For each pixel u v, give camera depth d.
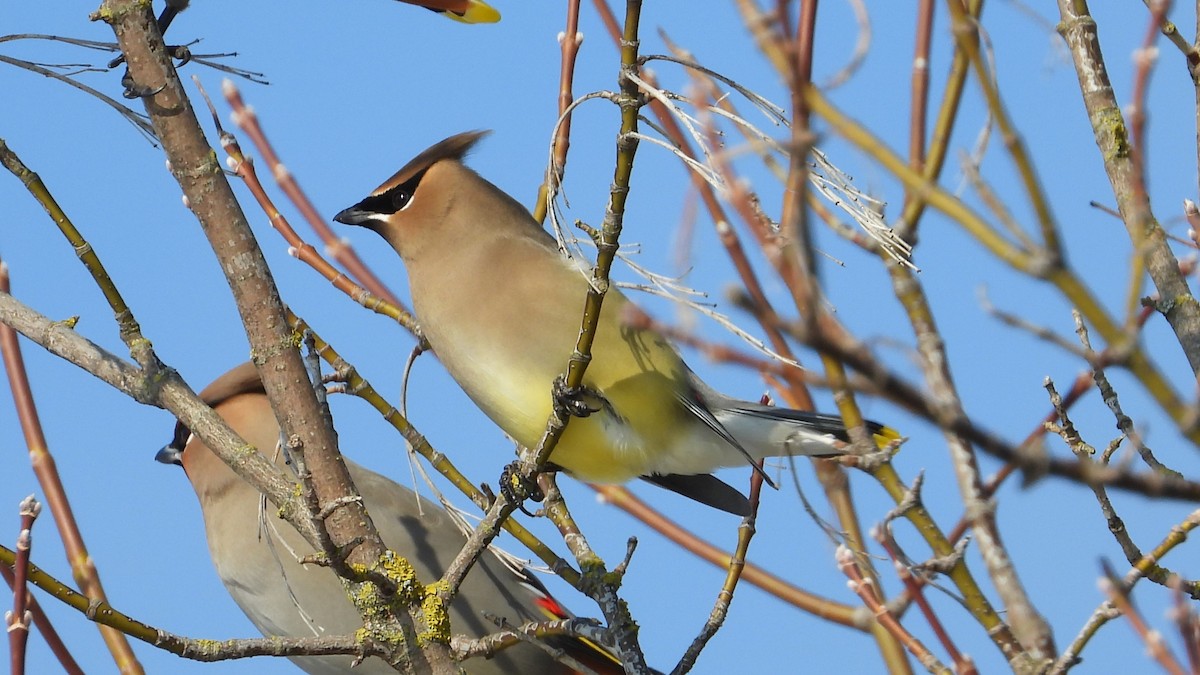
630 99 6.52
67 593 6.64
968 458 5.50
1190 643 5.19
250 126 9.84
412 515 10.36
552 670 10.48
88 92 7.36
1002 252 3.95
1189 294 6.17
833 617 7.09
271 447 10.38
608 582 8.23
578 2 9.12
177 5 7.45
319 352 8.84
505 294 9.45
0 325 8.74
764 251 4.48
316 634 10.20
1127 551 6.26
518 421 9.58
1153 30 5.46
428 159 9.87
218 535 10.48
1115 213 6.50
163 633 6.66
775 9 4.14
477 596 10.30
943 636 5.85
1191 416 3.84
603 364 9.38
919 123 7.41
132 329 7.53
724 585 7.64
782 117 6.17
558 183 7.20
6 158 7.37
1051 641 5.29
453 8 8.03
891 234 5.94
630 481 9.84
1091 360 3.94
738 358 3.69
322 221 9.76
